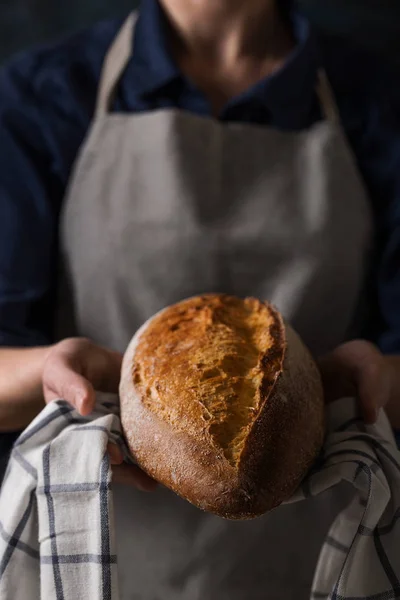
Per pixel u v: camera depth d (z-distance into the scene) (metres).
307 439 0.82
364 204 1.21
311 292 1.16
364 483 0.87
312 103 1.26
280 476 0.79
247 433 0.79
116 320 1.17
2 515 0.90
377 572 0.88
